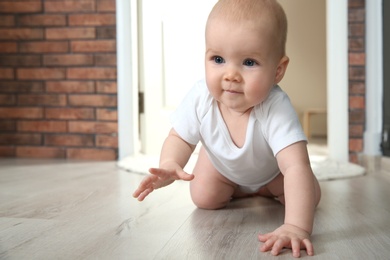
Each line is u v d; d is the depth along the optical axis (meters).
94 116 2.60
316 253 0.93
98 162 2.48
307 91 4.52
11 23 2.66
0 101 2.71
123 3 2.53
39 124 2.67
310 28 4.47
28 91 2.67
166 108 2.65
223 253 0.92
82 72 2.60
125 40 2.55
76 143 2.63
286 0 4.47
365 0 2.33
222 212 1.31
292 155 1.07
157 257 0.90
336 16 2.35
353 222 1.18
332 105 2.38
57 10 2.61
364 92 2.35
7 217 1.24
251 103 1.05
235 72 1.02
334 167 2.12
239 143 1.18
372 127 2.32
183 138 1.23
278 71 1.10
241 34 1.00
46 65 2.64
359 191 1.63
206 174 1.33
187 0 2.59
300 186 1.02
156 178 1.03
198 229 1.12
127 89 2.56
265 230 1.11
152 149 2.65
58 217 1.24
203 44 2.60
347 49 2.35
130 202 1.43
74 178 1.92
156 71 2.62
